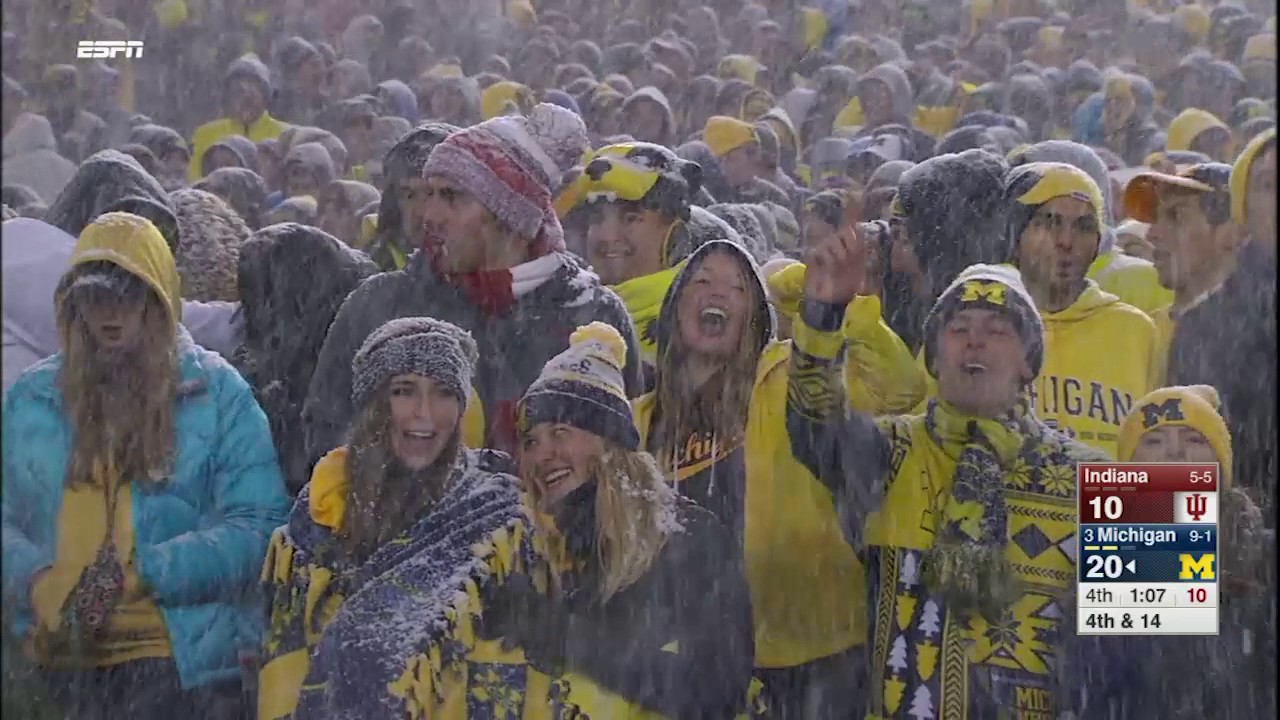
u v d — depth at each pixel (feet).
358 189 55.06
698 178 43.73
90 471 37.91
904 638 39.22
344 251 42.16
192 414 38.45
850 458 39.45
